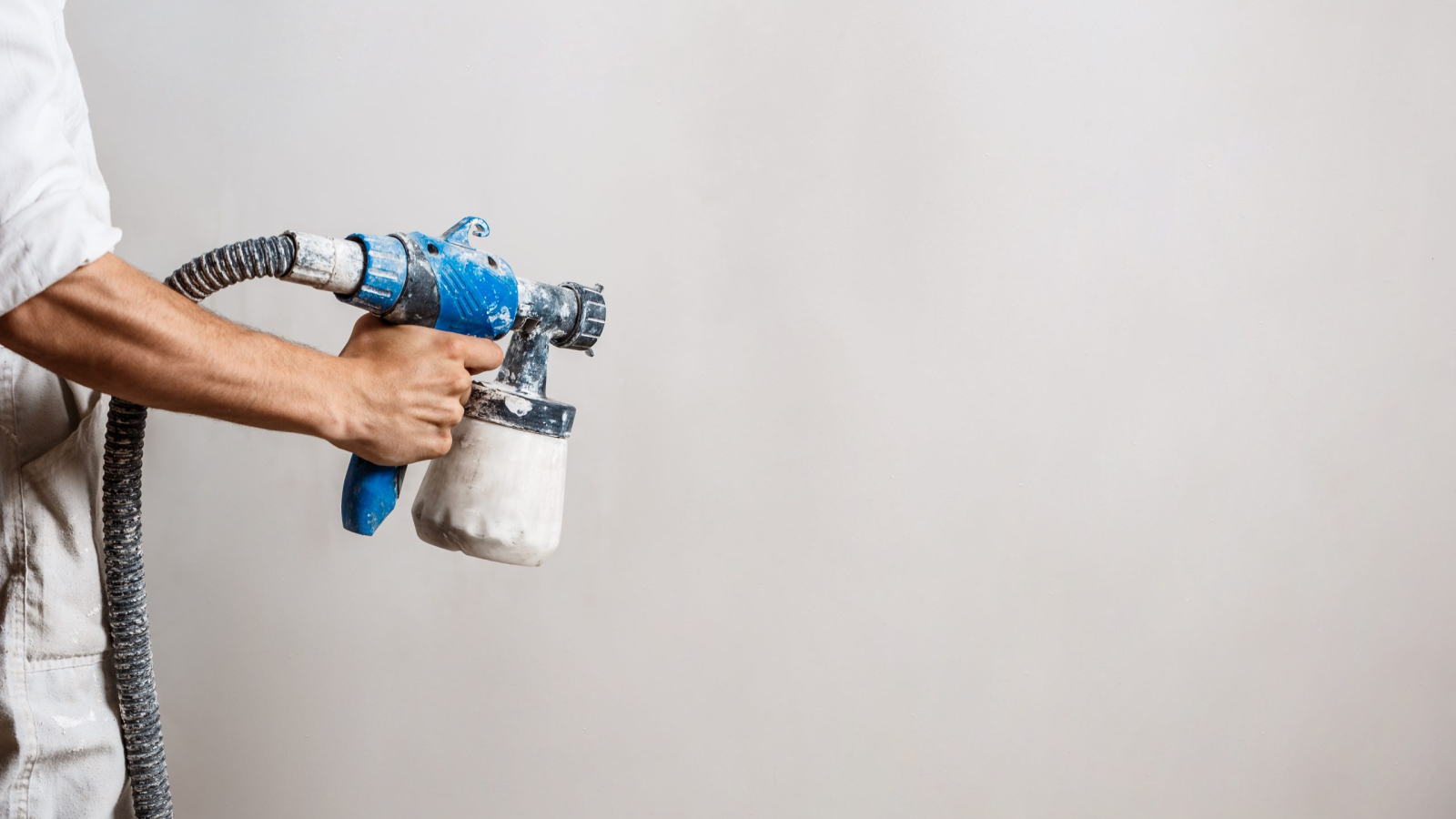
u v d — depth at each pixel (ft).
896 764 4.84
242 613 4.58
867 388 4.68
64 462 2.31
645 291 4.59
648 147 4.55
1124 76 4.64
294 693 4.64
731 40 4.54
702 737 4.78
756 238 4.61
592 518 4.66
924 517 4.75
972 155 4.62
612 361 4.60
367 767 4.70
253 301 4.46
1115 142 4.66
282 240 1.93
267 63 4.38
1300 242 4.79
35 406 2.27
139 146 4.35
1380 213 4.83
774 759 4.81
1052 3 4.59
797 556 4.73
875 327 4.66
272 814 4.68
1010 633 4.83
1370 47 4.75
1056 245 4.68
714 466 4.67
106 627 2.39
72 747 2.31
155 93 4.34
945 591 4.78
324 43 4.40
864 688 4.80
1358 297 4.85
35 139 1.71
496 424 2.22
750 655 4.75
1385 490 4.98
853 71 4.57
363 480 2.24
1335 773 5.11
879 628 4.78
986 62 4.59
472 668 4.70
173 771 4.60
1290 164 4.76
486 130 4.49
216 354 1.88
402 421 2.09
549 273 4.55
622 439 4.64
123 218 4.37
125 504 2.17
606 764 4.77
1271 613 4.96
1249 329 4.81
